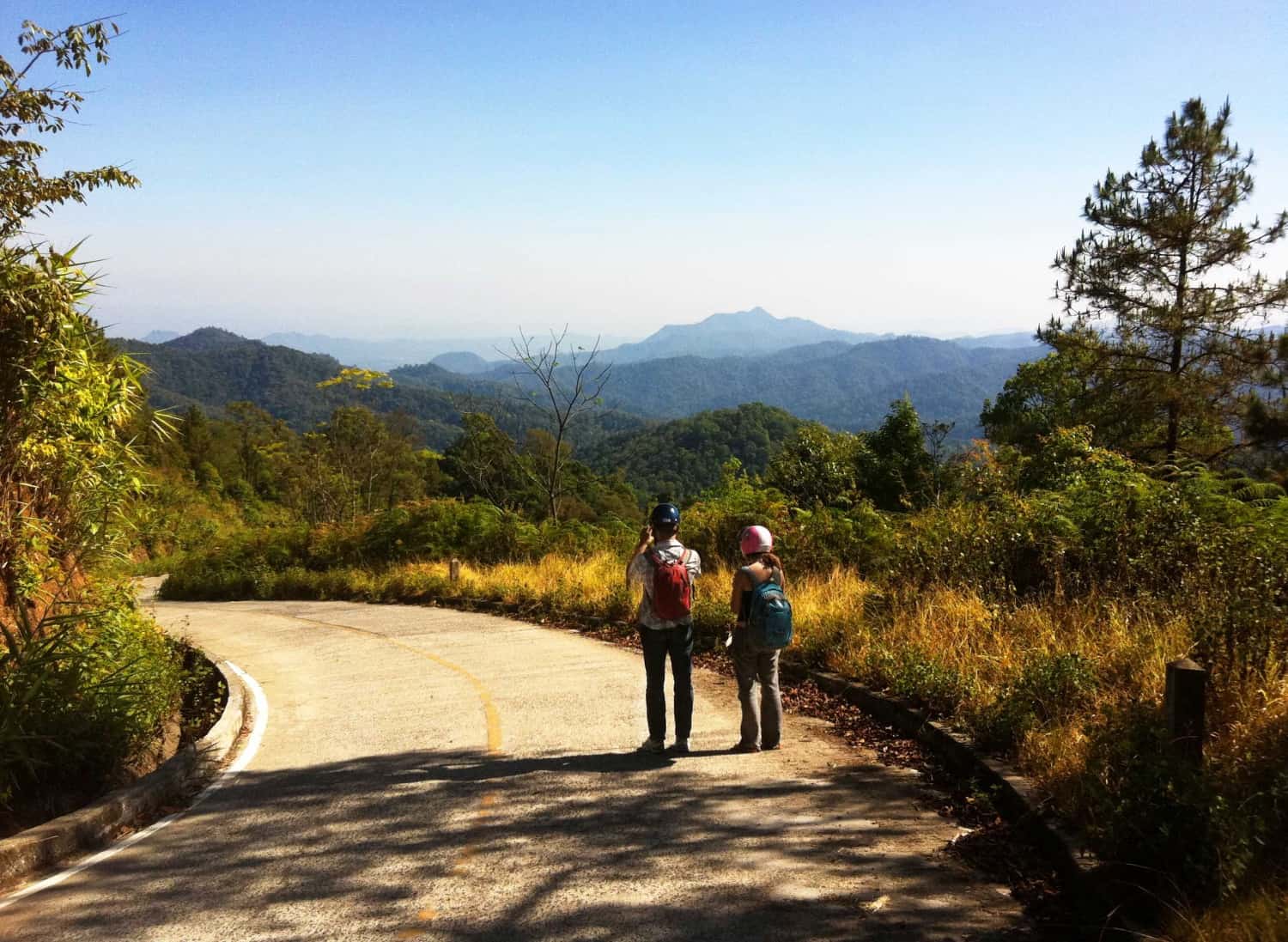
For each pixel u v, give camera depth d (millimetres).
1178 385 24266
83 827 5309
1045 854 4391
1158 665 5766
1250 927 3080
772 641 6301
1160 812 3723
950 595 8609
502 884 4344
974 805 5172
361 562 24547
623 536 19750
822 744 6633
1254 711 4770
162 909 4270
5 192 6379
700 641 10719
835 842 4734
